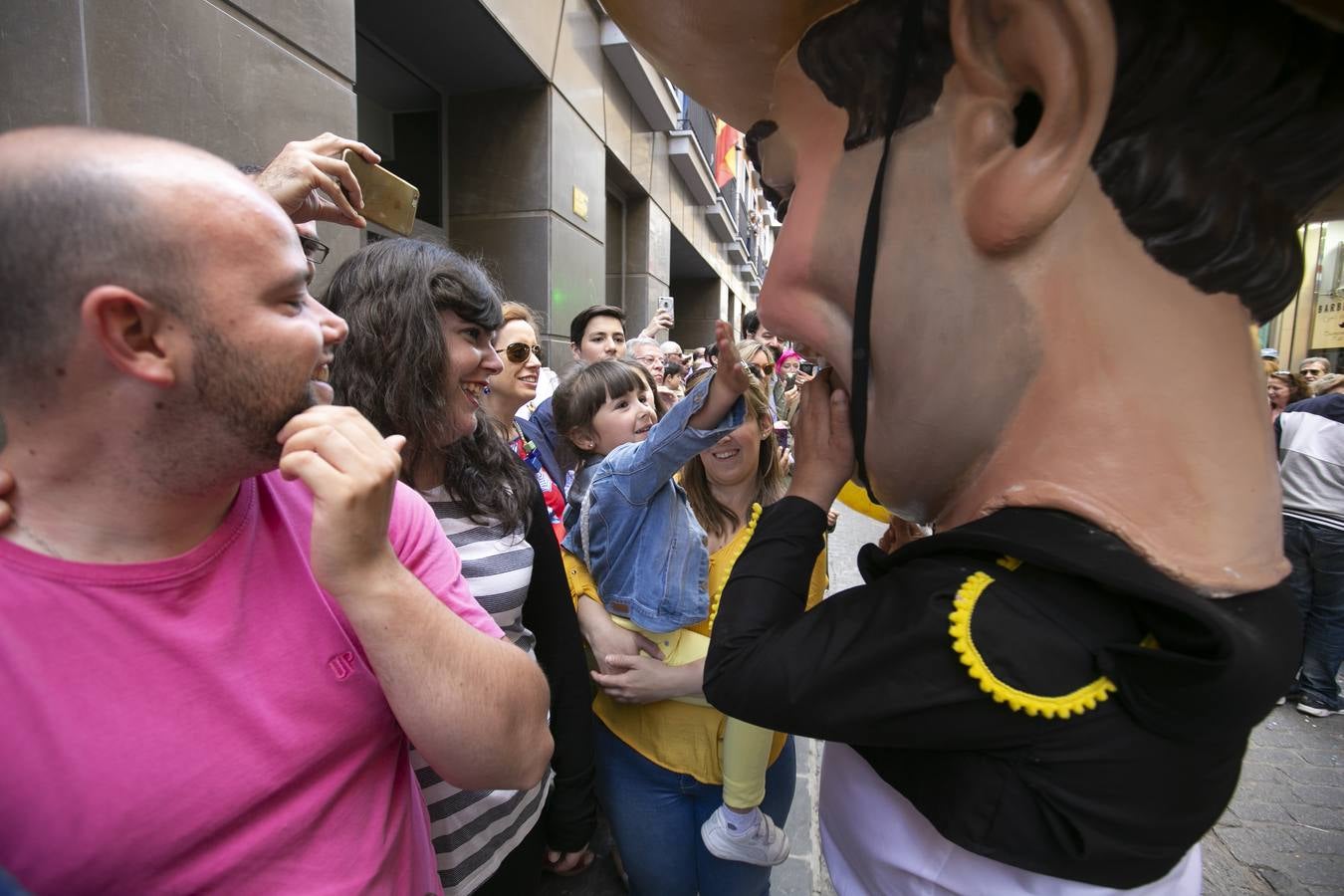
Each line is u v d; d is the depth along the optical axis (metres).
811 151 0.75
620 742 1.64
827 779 0.97
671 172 11.02
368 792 0.73
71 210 0.50
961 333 0.63
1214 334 0.58
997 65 0.59
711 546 1.70
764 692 0.69
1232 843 2.57
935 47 0.63
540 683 0.89
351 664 0.71
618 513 1.49
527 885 1.36
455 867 1.12
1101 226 0.58
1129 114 0.56
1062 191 0.55
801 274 0.76
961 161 0.61
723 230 17.53
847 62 0.70
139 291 0.52
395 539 0.84
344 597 0.66
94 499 0.58
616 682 1.49
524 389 2.44
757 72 0.88
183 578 0.61
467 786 0.82
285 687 0.66
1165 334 0.58
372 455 0.64
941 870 0.75
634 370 1.95
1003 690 0.56
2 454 0.57
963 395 0.65
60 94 1.77
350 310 1.15
